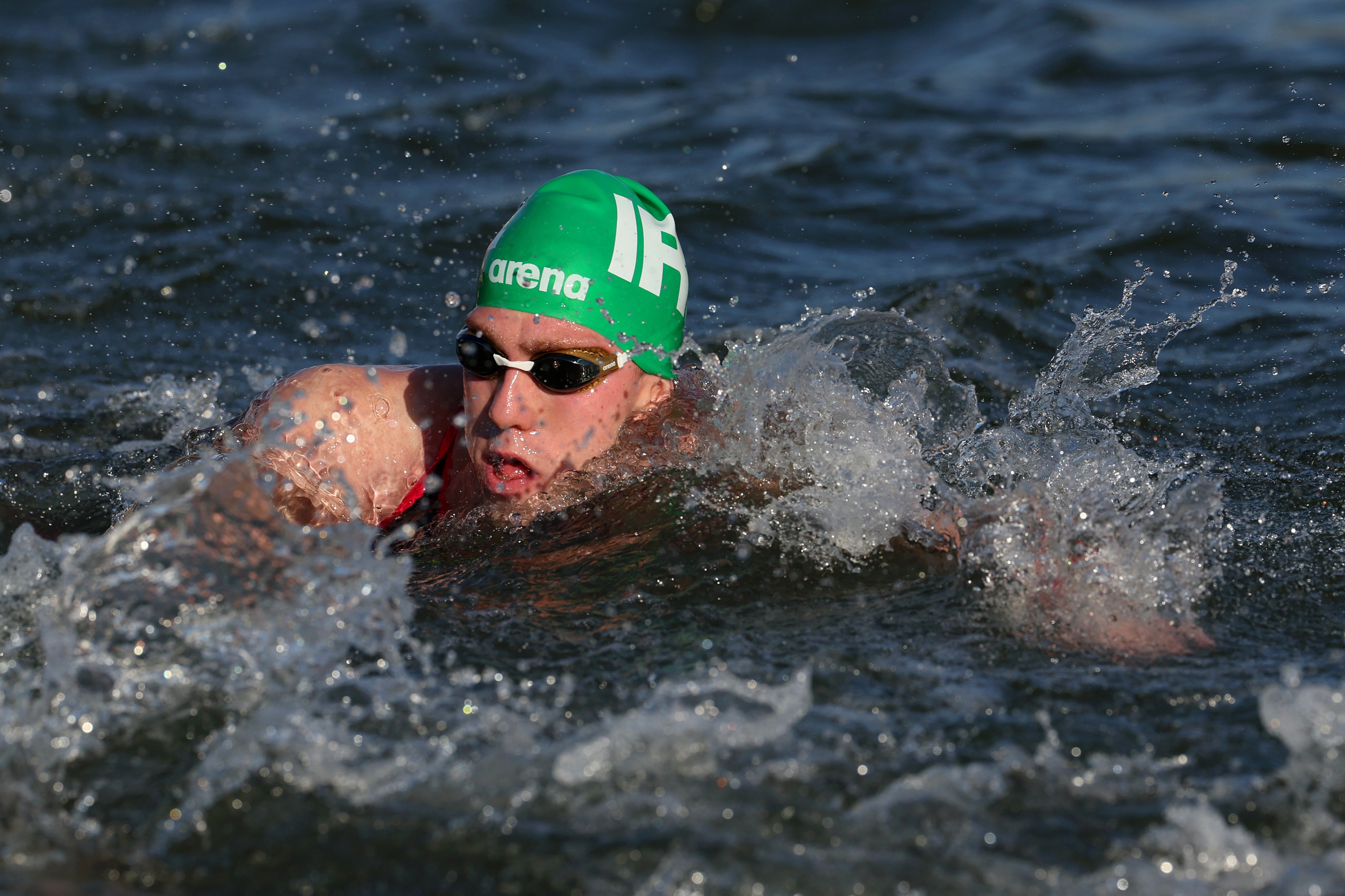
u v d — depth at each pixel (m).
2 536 11.82
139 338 18.14
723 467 11.85
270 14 42.53
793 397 12.20
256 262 21.05
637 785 7.70
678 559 10.63
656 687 8.73
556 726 8.30
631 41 41.03
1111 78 33.22
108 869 7.08
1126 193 23.98
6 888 6.89
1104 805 7.48
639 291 11.91
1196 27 37.62
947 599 9.98
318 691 8.64
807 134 29.03
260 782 7.77
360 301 19.78
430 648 9.30
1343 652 9.20
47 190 24.44
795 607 9.92
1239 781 7.64
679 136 29.09
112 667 8.62
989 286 19.31
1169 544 10.54
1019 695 8.64
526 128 29.88
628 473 11.85
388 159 27.20
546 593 10.23
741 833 7.27
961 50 38.34
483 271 11.77
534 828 7.35
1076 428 13.43
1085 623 9.62
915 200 24.31
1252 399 15.32
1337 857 7.00
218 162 26.55
